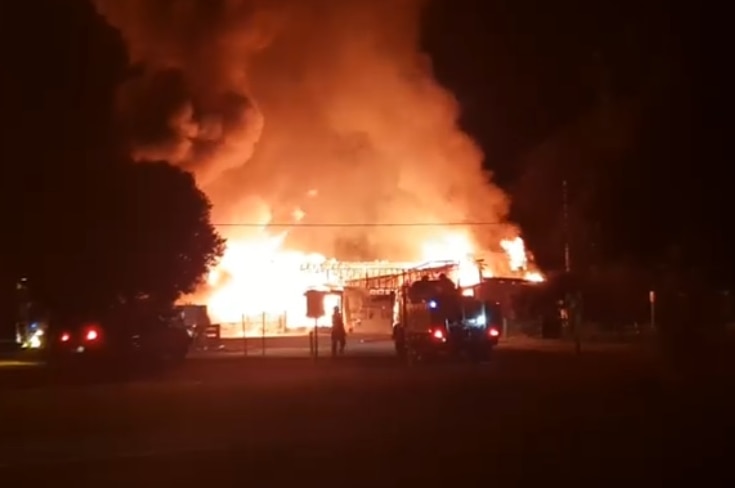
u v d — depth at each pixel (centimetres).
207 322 5191
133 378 3353
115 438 1792
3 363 4241
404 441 1680
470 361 3916
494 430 1808
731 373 2955
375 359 4178
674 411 2055
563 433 1744
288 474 1351
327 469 1391
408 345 3972
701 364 3169
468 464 1416
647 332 5306
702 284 1967
